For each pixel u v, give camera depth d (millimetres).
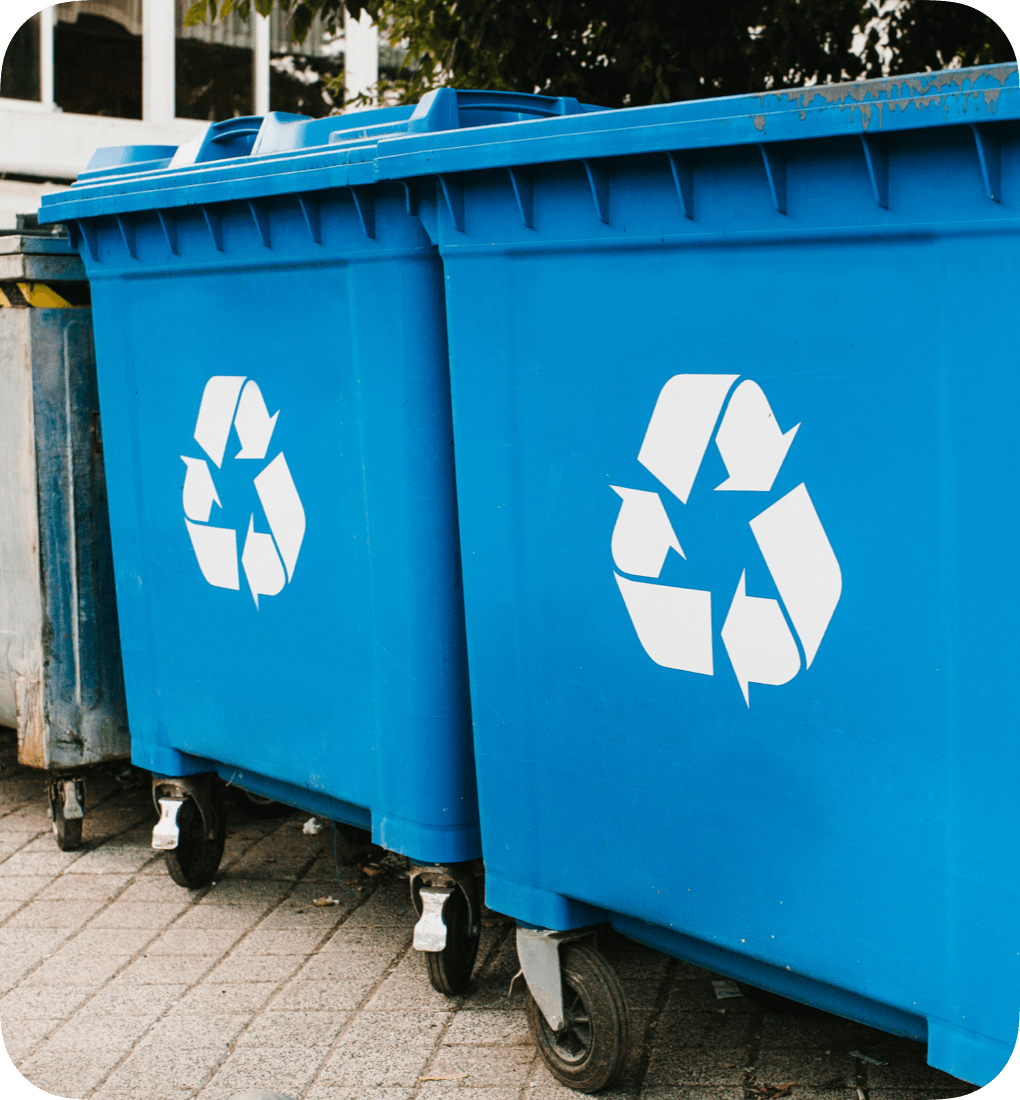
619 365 2357
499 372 2551
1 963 3285
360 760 3053
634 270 2309
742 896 2299
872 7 5348
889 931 2096
